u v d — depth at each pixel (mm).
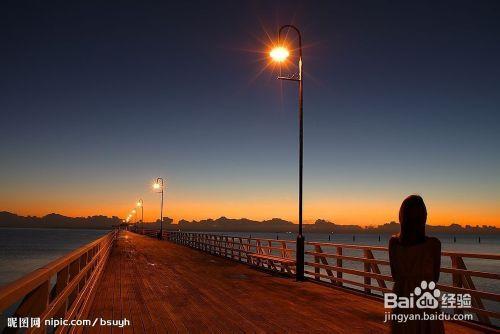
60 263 4527
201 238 31094
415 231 4246
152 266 19016
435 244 4223
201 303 10219
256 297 11094
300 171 14656
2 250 117250
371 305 10031
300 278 14281
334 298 10984
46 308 3947
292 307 9789
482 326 7512
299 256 14328
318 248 14180
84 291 7977
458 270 8055
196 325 8016
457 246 147875
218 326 7961
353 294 11516
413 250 4211
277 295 11422
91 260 9781
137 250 30250
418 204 4266
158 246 35906
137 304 10008
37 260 79812
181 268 18281
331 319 8562
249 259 19844
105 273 16219
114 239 41375
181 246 36375
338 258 12633
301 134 14820
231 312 9211
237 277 15297
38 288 3906
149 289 12336
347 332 7562
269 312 9234
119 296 11109
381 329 7797
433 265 4211
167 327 7848
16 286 2824
